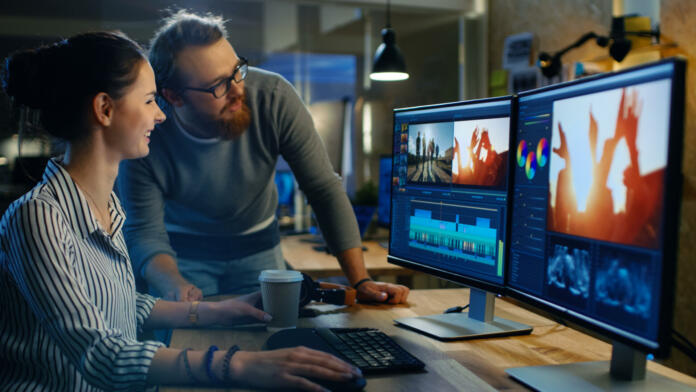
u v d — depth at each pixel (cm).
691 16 212
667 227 74
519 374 96
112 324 112
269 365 92
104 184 114
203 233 191
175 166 173
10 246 100
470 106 124
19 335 106
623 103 83
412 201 145
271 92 173
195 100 153
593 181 89
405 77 335
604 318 86
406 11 399
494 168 117
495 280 118
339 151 348
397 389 91
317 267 236
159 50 151
